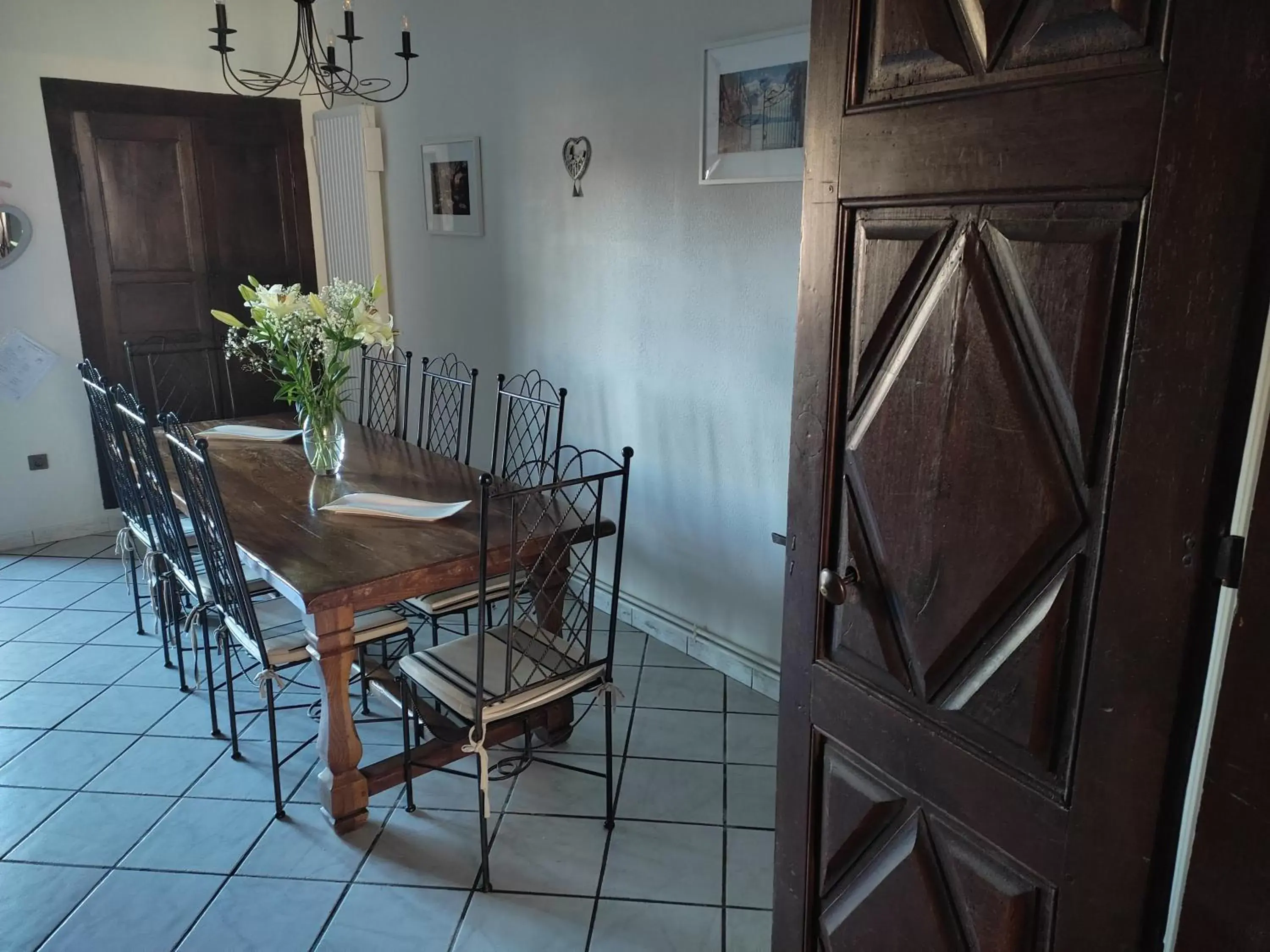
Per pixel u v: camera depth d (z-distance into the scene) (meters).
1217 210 0.77
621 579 3.51
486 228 3.92
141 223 4.41
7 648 3.29
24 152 4.06
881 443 1.20
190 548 3.16
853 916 1.37
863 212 1.18
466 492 2.77
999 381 1.01
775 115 2.56
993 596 1.06
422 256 4.40
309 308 2.76
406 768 2.35
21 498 4.32
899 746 1.24
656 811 2.38
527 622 2.44
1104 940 0.99
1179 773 0.89
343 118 4.52
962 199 1.03
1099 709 0.95
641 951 1.92
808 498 1.34
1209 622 0.84
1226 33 0.75
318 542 2.31
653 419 3.25
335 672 2.19
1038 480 0.98
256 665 3.16
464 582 2.24
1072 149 0.90
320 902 2.07
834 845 1.39
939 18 1.03
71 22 4.08
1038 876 1.06
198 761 2.62
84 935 1.97
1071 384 0.93
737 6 2.64
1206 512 0.82
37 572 4.03
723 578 3.09
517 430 3.97
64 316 4.29
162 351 4.29
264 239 4.79
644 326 3.20
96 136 4.22
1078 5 0.88
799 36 2.45
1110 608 0.92
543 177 3.53
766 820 2.35
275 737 2.32
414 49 4.10
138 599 3.41
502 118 3.68
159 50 4.33
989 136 0.98
